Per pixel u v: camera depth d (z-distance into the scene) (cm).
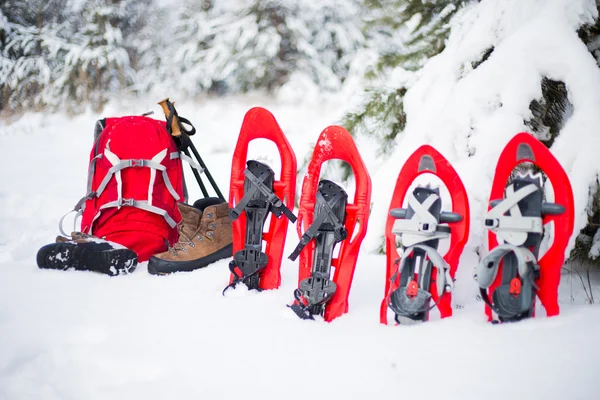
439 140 260
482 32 280
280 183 237
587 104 224
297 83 1136
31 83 1405
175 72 1332
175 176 299
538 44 240
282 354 171
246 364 165
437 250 210
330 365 162
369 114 329
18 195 491
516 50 245
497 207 190
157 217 293
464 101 255
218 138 915
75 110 1320
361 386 149
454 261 201
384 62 348
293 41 1170
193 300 224
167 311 211
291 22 1152
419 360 160
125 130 290
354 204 215
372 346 173
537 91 238
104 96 1330
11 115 1363
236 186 246
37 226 394
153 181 288
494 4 282
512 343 166
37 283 247
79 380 163
